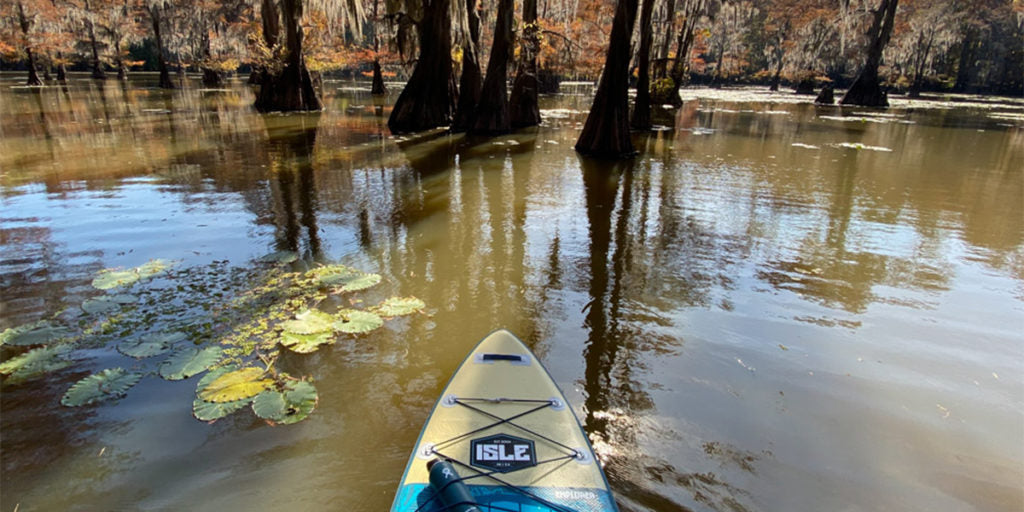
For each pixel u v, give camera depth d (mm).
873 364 4027
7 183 9297
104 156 12008
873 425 3334
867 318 4785
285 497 2676
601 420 3283
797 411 3451
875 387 3736
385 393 3520
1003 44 51469
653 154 14008
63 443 3049
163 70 36781
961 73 56781
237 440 3076
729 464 2957
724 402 3518
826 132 20000
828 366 3990
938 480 2898
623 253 6305
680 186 10016
